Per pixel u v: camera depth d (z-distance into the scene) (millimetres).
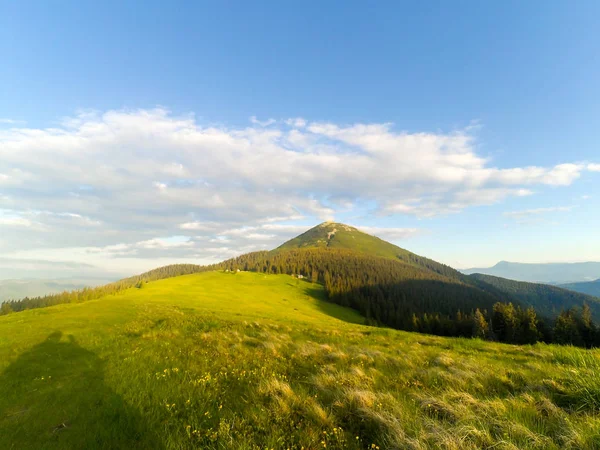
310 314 78312
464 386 7742
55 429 5418
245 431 5184
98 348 11992
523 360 12391
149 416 5859
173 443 4828
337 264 180500
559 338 64750
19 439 5066
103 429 5383
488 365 10414
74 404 6461
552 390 7031
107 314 23594
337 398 6566
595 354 11352
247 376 8445
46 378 8227
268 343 12891
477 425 5176
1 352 11477
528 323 69062
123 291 90375
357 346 13789
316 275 150750
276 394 6812
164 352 11211
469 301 129000
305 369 9531
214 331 16094
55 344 12781
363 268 173125
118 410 6121
